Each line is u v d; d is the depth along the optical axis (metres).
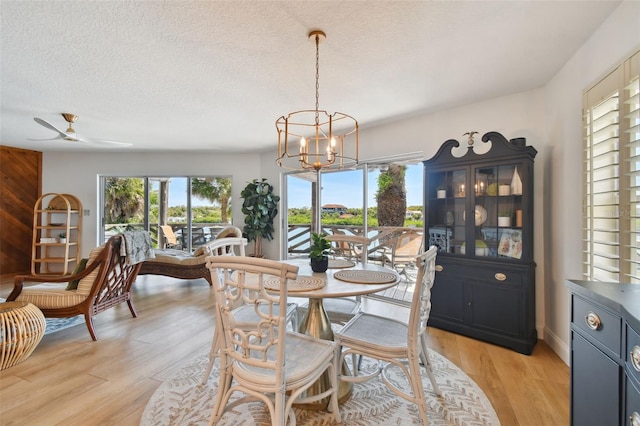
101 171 5.80
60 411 1.73
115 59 2.22
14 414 1.70
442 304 2.91
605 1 1.63
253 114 3.49
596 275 1.88
